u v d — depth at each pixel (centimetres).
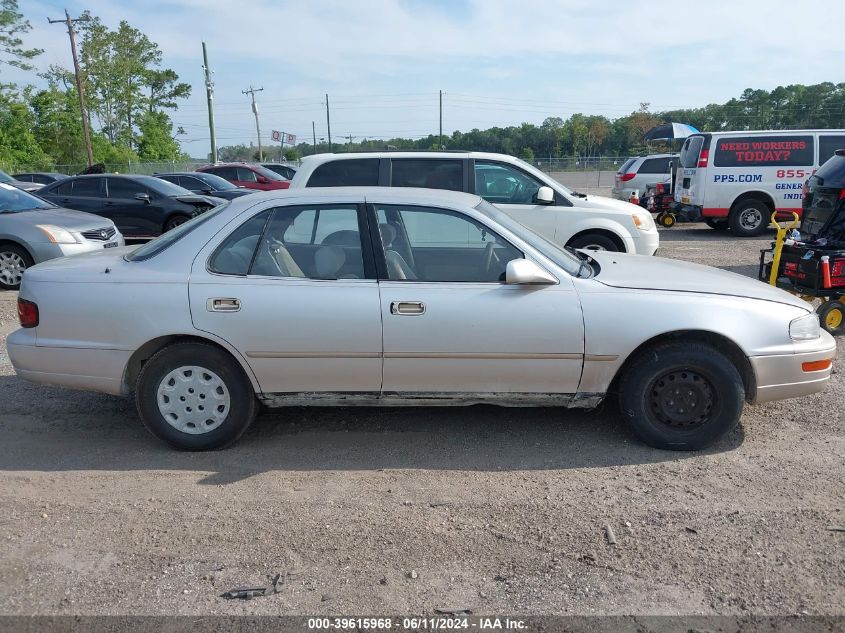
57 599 290
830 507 358
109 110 5503
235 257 419
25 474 403
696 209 1487
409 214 428
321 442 446
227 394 422
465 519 350
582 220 842
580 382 416
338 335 407
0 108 4588
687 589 293
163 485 388
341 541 330
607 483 387
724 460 415
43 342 425
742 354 418
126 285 416
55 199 1450
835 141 1420
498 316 405
